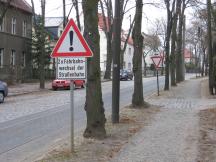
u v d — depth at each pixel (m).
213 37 37.88
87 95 12.16
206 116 17.75
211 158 9.84
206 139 12.24
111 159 9.73
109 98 29.12
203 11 40.09
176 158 9.84
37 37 50.88
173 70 44.78
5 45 46.66
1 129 15.45
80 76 10.21
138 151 10.60
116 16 16.47
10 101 27.86
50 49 52.53
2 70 44.47
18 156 10.84
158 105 23.22
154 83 52.00
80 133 13.75
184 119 16.88
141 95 21.64
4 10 33.44
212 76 32.09
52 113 20.55
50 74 54.78
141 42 21.66
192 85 46.97
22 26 51.31
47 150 11.27
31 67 51.69
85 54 10.17
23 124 16.73
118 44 16.36
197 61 115.69
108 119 16.80
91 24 11.95
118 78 15.89
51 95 33.22
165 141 11.96
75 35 10.22
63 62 10.27
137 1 21.62
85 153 10.30
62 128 15.56
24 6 51.91
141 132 13.55
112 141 11.86
